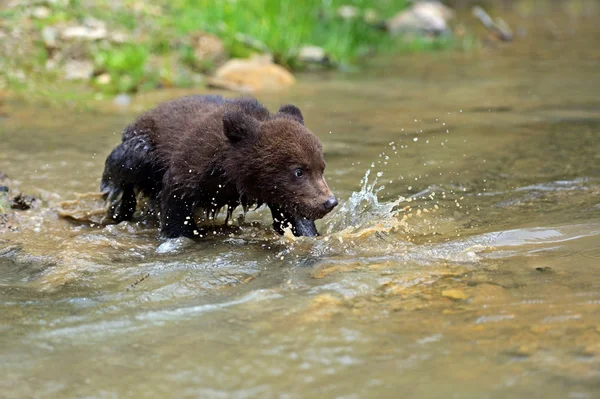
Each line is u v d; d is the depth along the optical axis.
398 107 19.27
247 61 23.55
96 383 5.96
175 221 10.62
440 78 23.94
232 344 6.53
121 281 8.53
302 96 20.97
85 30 22.58
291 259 9.23
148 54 22.58
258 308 7.34
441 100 20.14
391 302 7.35
